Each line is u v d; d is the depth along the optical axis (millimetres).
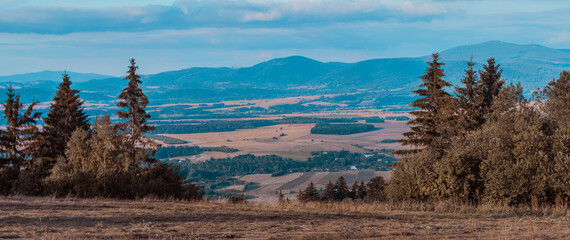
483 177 24672
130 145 38062
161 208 17312
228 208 17969
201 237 11914
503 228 14758
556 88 33875
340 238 12344
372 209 20203
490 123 32188
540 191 22500
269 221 15133
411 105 41875
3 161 41688
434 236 12859
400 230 13922
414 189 26703
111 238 11547
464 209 20297
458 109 40812
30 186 27031
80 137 31641
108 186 26250
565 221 16891
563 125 27047
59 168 27688
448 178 24922
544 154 23344
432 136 39906
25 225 12844
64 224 13242
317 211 17891
